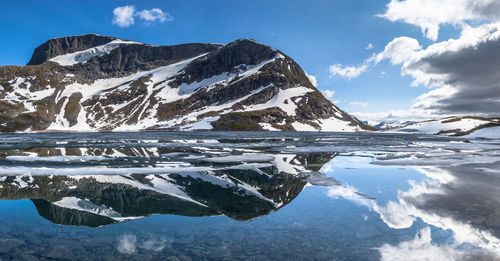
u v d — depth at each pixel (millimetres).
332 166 21906
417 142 55844
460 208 10234
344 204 10945
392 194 12602
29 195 12156
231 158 25156
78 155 26828
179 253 6352
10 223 8547
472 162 24188
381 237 7395
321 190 13508
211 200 11570
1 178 15805
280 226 8352
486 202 11047
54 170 18219
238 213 9758
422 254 6332
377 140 62344
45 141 49594
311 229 8078
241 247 6758
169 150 32438
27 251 6402
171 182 15125
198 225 8461
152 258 6062
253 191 13312
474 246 6801
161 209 10227
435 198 11844
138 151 31125
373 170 19984
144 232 7812
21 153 28453
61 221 8797
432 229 8102
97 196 12062
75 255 6207
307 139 62312
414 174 18312
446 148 40188
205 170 18953
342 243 7016
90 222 8750
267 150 34062
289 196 12305
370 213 9695
